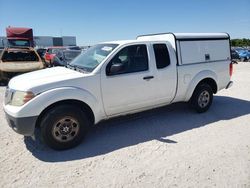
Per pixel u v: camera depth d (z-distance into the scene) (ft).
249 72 50.67
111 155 12.84
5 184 10.36
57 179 10.73
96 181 10.55
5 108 13.32
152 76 16.12
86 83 13.79
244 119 18.25
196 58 18.58
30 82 13.23
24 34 64.64
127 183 10.38
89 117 14.79
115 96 14.89
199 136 15.11
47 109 13.12
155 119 18.29
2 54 37.06
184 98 18.56
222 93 27.99
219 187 10.01
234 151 13.00
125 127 16.80
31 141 14.58
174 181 10.46
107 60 14.49
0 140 14.73
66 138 13.50
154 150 13.32
